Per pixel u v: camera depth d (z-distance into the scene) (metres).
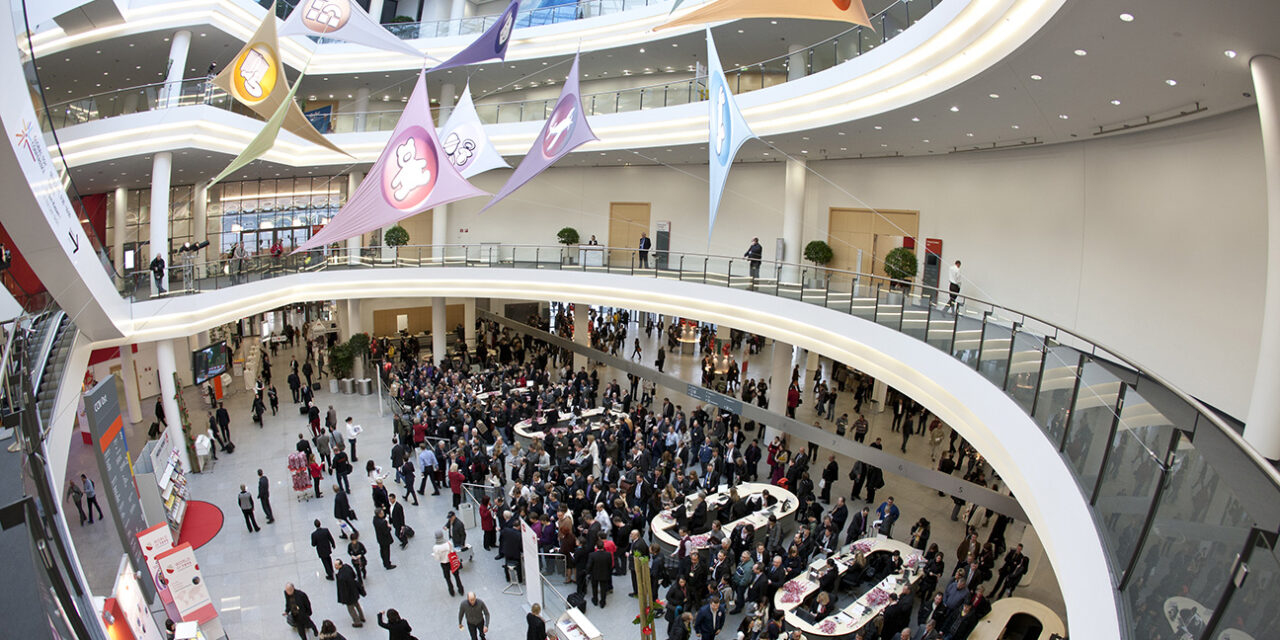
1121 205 13.10
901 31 13.35
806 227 21.86
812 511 14.38
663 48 22.66
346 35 15.25
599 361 23.69
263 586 12.80
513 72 25.55
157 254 18.48
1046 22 8.18
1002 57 9.64
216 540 14.30
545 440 17.22
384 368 23.48
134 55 22.69
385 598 12.56
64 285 12.43
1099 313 13.64
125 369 20.28
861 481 16.78
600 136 21.06
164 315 16.67
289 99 12.12
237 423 21.06
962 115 13.37
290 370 27.61
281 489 16.59
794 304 16.56
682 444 17.09
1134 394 5.86
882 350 13.59
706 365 24.05
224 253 27.78
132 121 17.94
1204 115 10.84
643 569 10.36
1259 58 7.55
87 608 4.64
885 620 10.83
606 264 21.39
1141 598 4.96
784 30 20.36
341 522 14.20
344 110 28.78
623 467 17.03
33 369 10.56
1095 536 6.09
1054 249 14.96
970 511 15.55
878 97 13.89
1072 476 6.97
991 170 16.81
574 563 12.47
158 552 10.47
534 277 22.59
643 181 25.52
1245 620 3.60
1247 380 10.20
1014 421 8.80
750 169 23.16
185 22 20.20
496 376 22.89
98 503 14.28
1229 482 4.24
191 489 16.52
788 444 19.50
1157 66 8.80
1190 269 11.36
